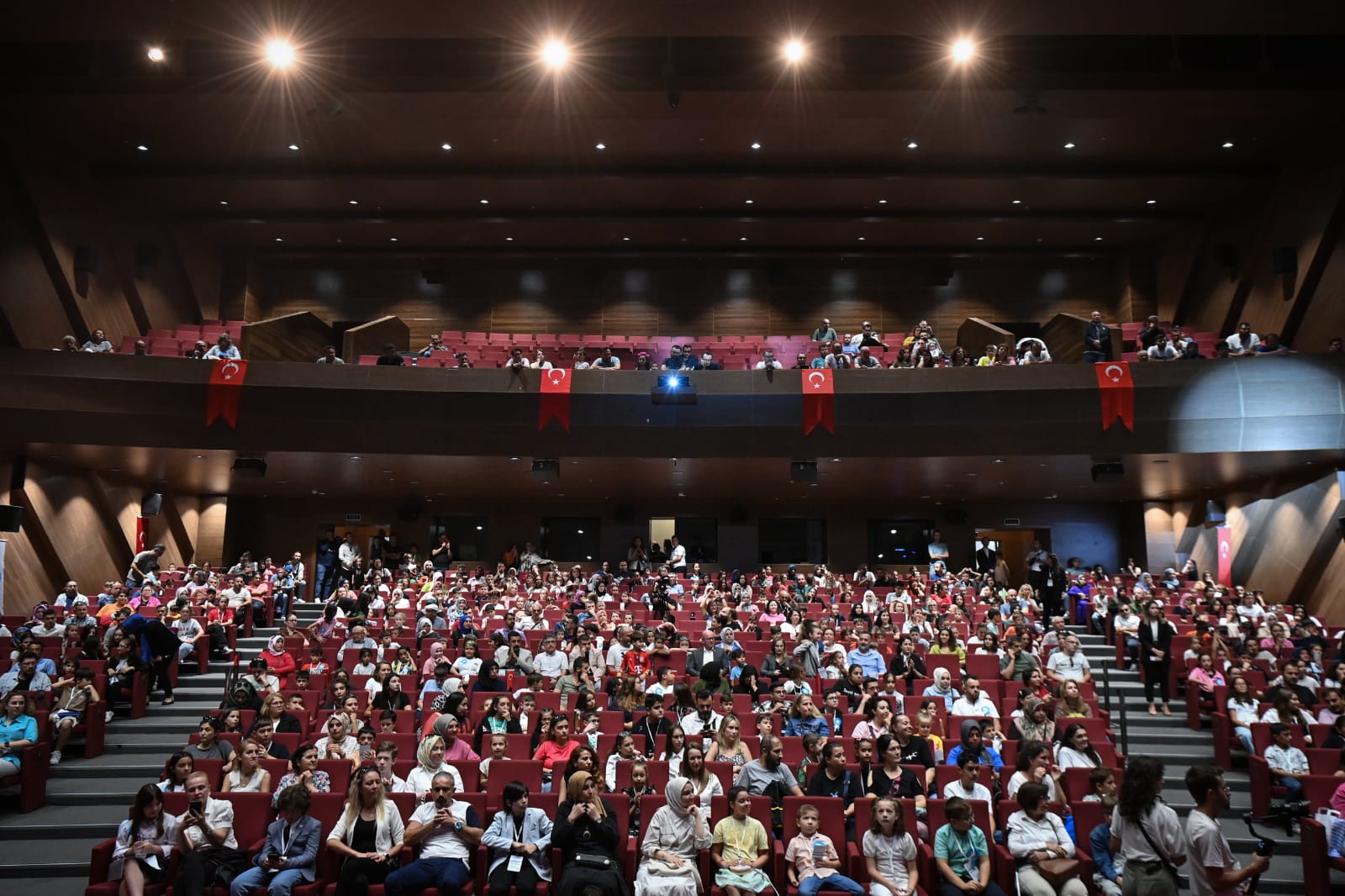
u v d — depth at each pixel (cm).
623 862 777
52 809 1038
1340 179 1822
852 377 1719
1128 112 1683
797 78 1652
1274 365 1634
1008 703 1159
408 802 810
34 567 1756
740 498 2331
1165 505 2286
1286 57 1653
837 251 2452
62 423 1644
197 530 2267
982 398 1686
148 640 1317
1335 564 1717
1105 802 781
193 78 1670
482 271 2519
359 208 2252
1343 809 777
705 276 2511
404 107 1753
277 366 1694
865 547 2364
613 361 1944
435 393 1716
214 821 786
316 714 1147
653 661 1305
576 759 788
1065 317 2091
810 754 888
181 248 2284
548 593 1819
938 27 1405
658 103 1738
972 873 742
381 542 2247
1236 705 1173
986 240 2392
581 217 2266
